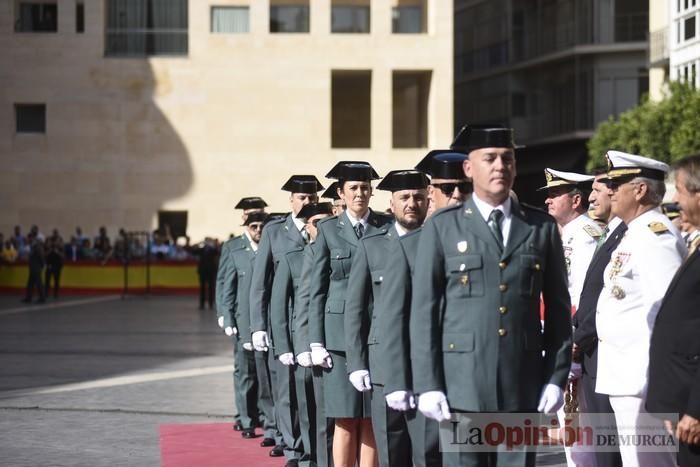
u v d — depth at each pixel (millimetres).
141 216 73750
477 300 10641
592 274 13773
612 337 12711
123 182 73750
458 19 95812
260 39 73812
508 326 10617
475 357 10594
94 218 73625
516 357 10633
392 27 74875
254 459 18453
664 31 64938
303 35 73812
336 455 15320
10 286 64250
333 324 15297
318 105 73938
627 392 12594
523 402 10664
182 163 73938
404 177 13562
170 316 49531
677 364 10867
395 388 11656
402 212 13570
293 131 73938
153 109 73812
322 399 15867
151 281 64438
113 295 63938
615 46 79312
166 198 73875
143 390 26484
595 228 15664
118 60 73688
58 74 73500
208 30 73750
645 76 79688
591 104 80625
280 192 74062
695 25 60406
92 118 73625
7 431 21000
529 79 87188
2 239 67438
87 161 73625
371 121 74375
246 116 73938
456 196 12711
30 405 24156
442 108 73250
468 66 93500
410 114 80750
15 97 73375
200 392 26125
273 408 19672
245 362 20750
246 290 20734
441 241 10805
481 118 91875
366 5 75000
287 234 18141
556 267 10953
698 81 59844
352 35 73562
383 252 13711
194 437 20406
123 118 73750
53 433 20766
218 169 73938
